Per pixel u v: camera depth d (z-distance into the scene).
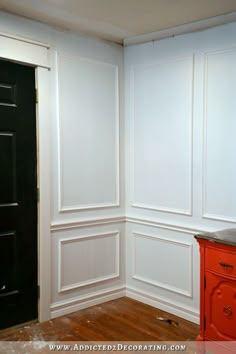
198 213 3.02
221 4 2.61
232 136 2.79
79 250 3.28
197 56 2.99
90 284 3.36
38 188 3.00
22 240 2.93
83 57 3.24
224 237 2.41
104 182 3.44
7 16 2.75
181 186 3.13
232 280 2.31
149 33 3.24
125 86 3.56
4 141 2.81
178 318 3.13
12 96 2.84
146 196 3.41
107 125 3.45
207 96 2.93
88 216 3.33
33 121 2.96
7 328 2.87
